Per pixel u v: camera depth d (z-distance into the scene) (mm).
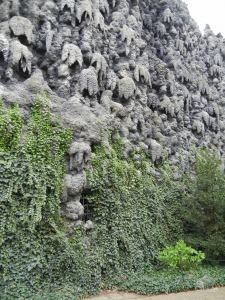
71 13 13789
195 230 15125
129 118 14906
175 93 18922
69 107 12156
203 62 23891
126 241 12188
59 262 10148
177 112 18484
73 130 11789
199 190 15172
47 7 13523
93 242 11430
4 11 12688
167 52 20156
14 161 10117
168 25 20953
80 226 11156
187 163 18000
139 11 18672
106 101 13938
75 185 11164
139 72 16031
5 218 9664
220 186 15039
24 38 12523
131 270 12102
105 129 13062
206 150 19406
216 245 13570
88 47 13586
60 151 11273
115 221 12070
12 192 9938
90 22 14016
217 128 22016
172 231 14852
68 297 9625
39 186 10180
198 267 12992
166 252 12625
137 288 10984
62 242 10312
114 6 16703
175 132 18078
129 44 15969
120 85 14961
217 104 23141
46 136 10961
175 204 15578
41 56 13258
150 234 13586
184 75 20219
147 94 17422
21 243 9781
